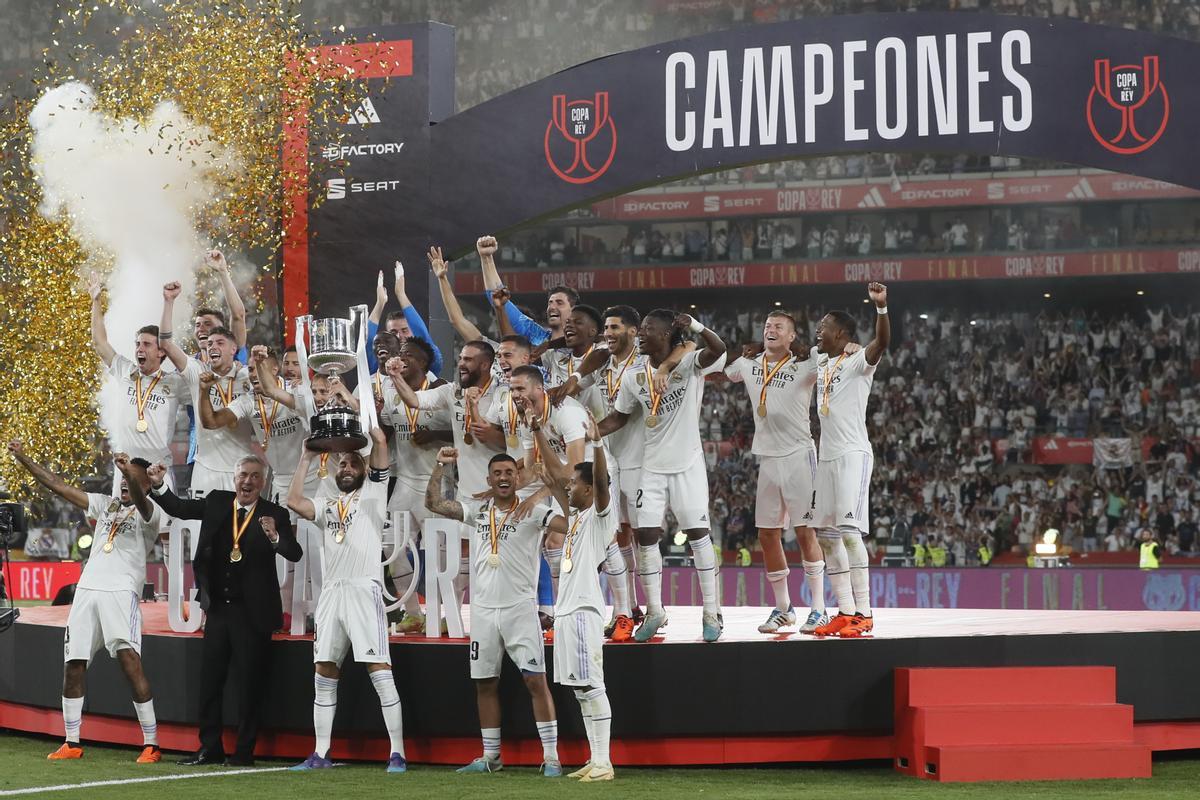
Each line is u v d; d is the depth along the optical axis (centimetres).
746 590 2055
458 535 927
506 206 1418
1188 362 2942
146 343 1061
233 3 1561
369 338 1105
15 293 1786
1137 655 918
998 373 2991
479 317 3209
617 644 877
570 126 1409
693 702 870
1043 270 2875
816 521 954
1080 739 850
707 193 3059
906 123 1341
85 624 922
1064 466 2891
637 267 3097
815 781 825
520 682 879
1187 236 2880
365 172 1443
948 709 842
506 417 917
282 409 1018
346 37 1458
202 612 1011
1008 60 1327
